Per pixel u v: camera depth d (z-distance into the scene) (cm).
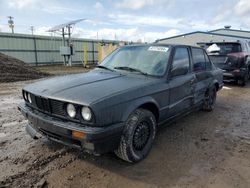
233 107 603
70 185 253
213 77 523
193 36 2419
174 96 363
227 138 394
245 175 281
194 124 460
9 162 293
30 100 309
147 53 383
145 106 315
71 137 253
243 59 891
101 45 2333
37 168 282
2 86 848
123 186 255
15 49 2275
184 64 403
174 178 272
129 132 279
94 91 268
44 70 1752
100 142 246
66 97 258
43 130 288
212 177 275
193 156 326
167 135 399
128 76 342
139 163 302
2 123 436
